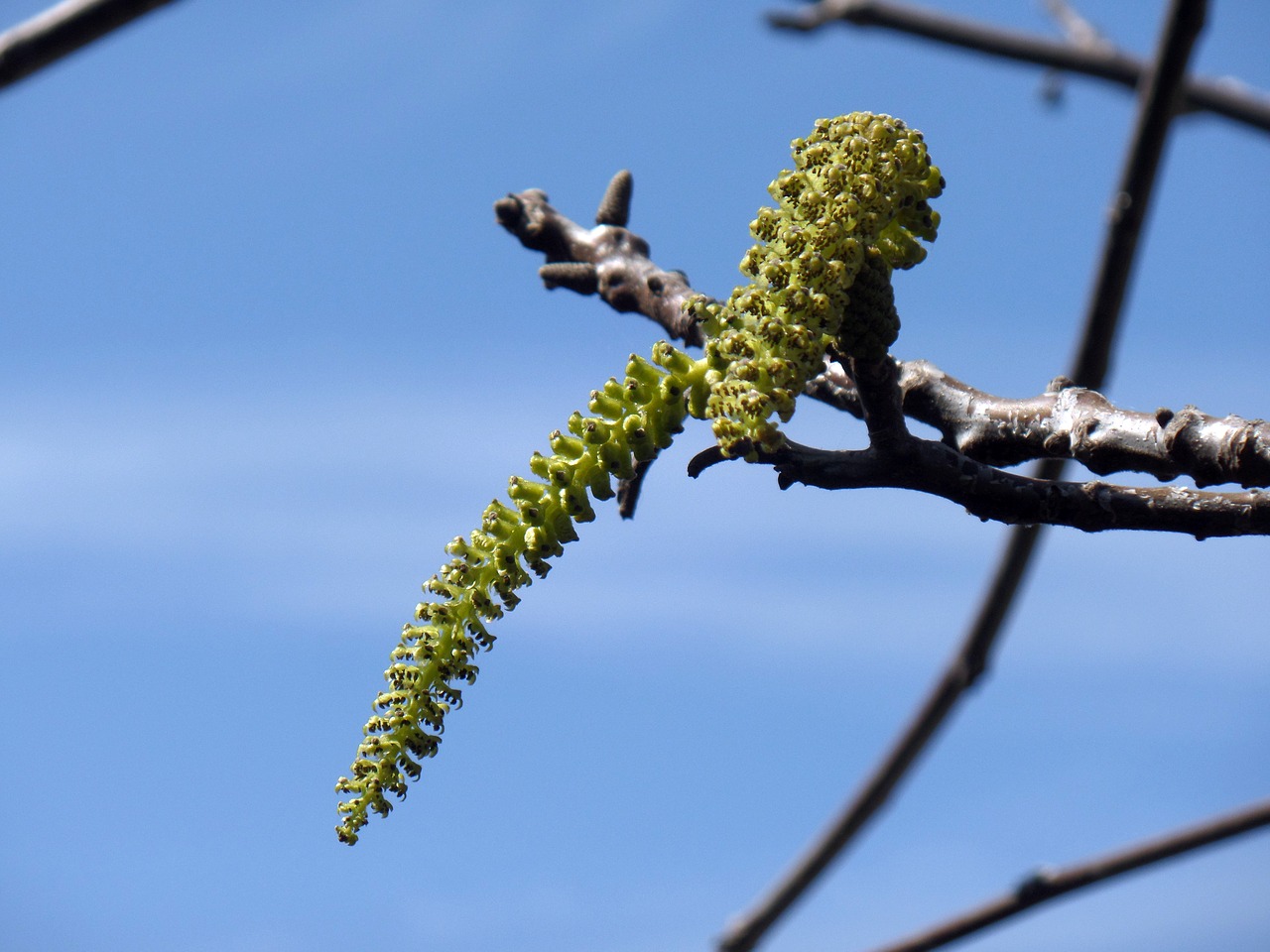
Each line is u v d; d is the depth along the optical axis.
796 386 0.57
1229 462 0.58
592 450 0.58
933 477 0.59
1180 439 0.58
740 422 0.57
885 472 0.59
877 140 0.57
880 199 0.57
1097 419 0.60
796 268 0.57
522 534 0.59
